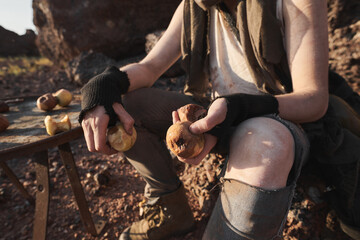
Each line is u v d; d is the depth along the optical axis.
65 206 1.91
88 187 2.04
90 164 2.36
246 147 0.78
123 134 0.92
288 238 1.28
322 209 1.26
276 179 0.74
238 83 1.21
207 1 1.02
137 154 1.20
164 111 1.17
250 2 0.99
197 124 0.77
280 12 0.97
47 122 1.21
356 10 2.55
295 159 0.81
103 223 1.68
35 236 1.36
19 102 1.89
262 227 0.76
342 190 1.05
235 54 1.18
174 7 5.00
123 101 1.13
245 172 0.76
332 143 1.00
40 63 7.23
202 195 1.68
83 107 0.94
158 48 1.33
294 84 0.97
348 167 1.02
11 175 1.86
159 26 5.13
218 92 1.32
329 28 2.72
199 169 1.79
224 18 1.16
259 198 0.73
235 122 0.86
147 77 1.22
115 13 4.96
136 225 1.43
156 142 1.21
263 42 0.97
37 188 1.31
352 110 1.25
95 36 5.11
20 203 1.99
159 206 1.32
